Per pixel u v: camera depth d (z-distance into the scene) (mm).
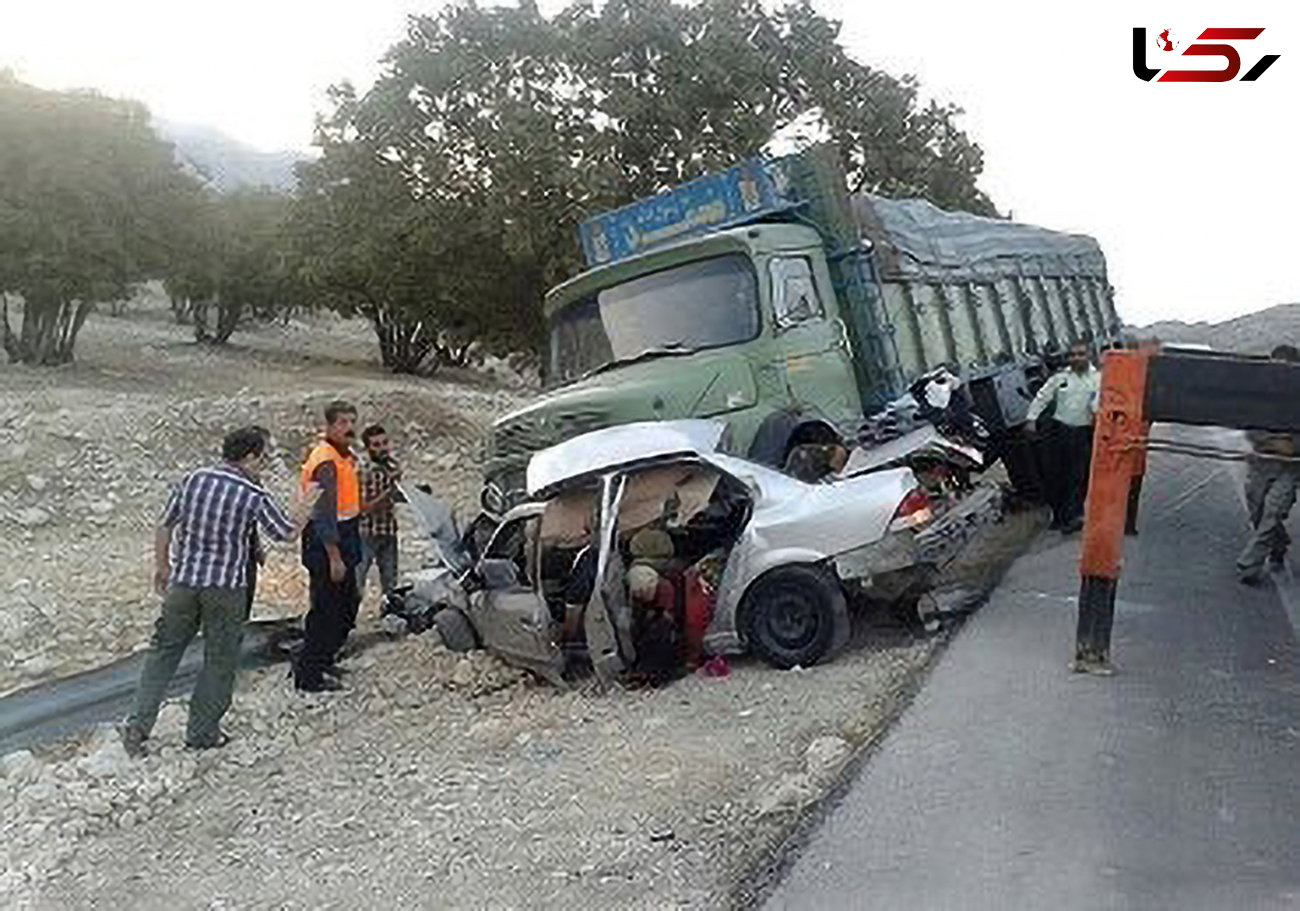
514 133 23516
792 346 10906
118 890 6105
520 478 10953
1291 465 10266
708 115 24578
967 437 12570
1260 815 5984
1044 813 6047
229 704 8188
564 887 5727
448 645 10016
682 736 7582
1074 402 12750
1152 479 16938
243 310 45438
